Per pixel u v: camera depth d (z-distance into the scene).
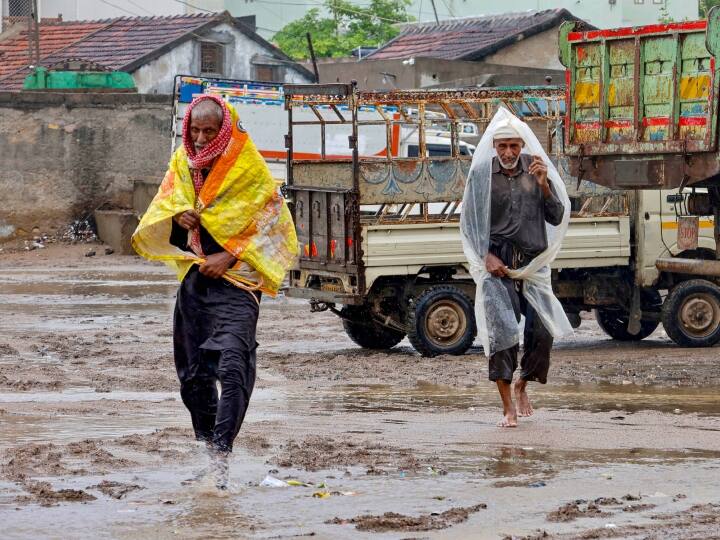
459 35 48.78
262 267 8.77
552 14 47.38
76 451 9.77
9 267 31.62
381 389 13.79
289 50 60.06
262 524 7.65
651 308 18.38
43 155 35.88
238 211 8.71
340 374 14.93
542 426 11.24
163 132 36.69
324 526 7.62
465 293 17.02
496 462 9.58
